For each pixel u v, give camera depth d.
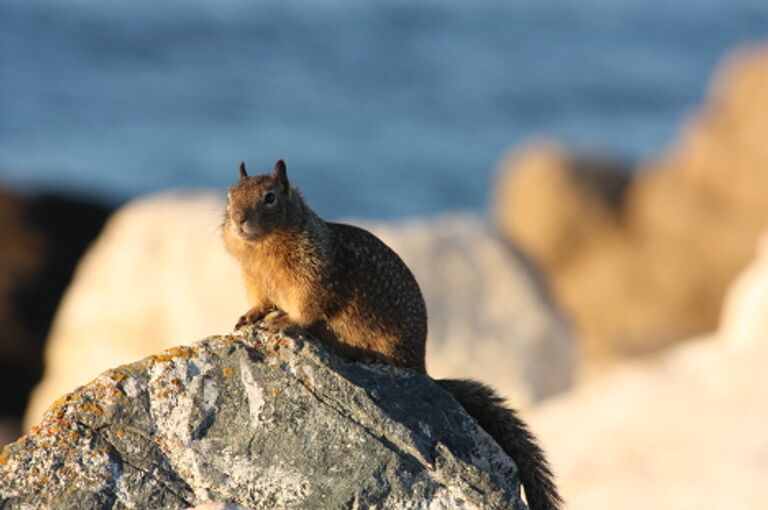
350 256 14.57
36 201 56.53
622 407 29.92
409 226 38.25
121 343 34.28
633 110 147.88
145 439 12.16
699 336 66.56
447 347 35.28
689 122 135.38
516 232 73.88
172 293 33.81
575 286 70.56
